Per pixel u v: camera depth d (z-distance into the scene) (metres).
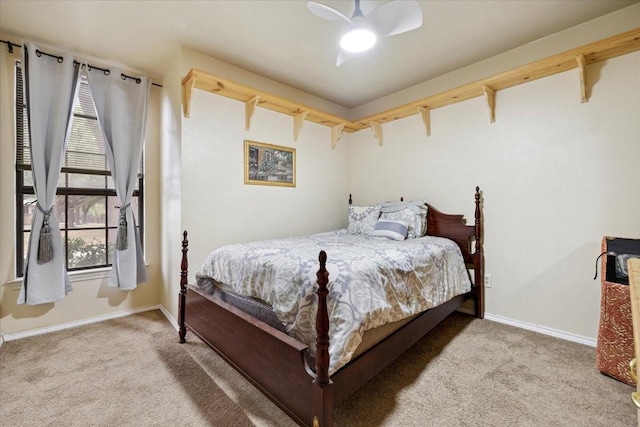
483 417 1.51
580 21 2.29
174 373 1.93
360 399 1.65
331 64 2.95
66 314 2.66
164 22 2.29
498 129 2.77
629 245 1.89
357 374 1.43
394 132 3.62
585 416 1.51
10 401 1.66
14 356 2.14
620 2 2.09
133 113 2.93
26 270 2.37
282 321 1.54
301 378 1.32
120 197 2.82
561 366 1.97
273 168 3.26
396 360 2.07
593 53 2.13
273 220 3.25
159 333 2.54
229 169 2.90
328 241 2.57
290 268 1.61
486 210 2.85
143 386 1.79
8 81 2.43
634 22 2.12
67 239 2.73
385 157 3.73
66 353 2.19
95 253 2.88
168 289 2.91
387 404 1.61
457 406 1.59
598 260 2.20
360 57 2.81
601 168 2.24
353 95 3.74
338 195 4.00
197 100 2.69
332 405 1.26
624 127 2.15
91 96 2.79
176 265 2.71
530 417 1.51
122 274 2.80
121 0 2.04
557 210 2.44
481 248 2.86
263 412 1.57
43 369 1.97
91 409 1.59
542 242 2.52
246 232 3.02
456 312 3.04
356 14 1.79
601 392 1.69
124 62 2.86
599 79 2.25
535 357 2.10
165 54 2.74
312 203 3.67
